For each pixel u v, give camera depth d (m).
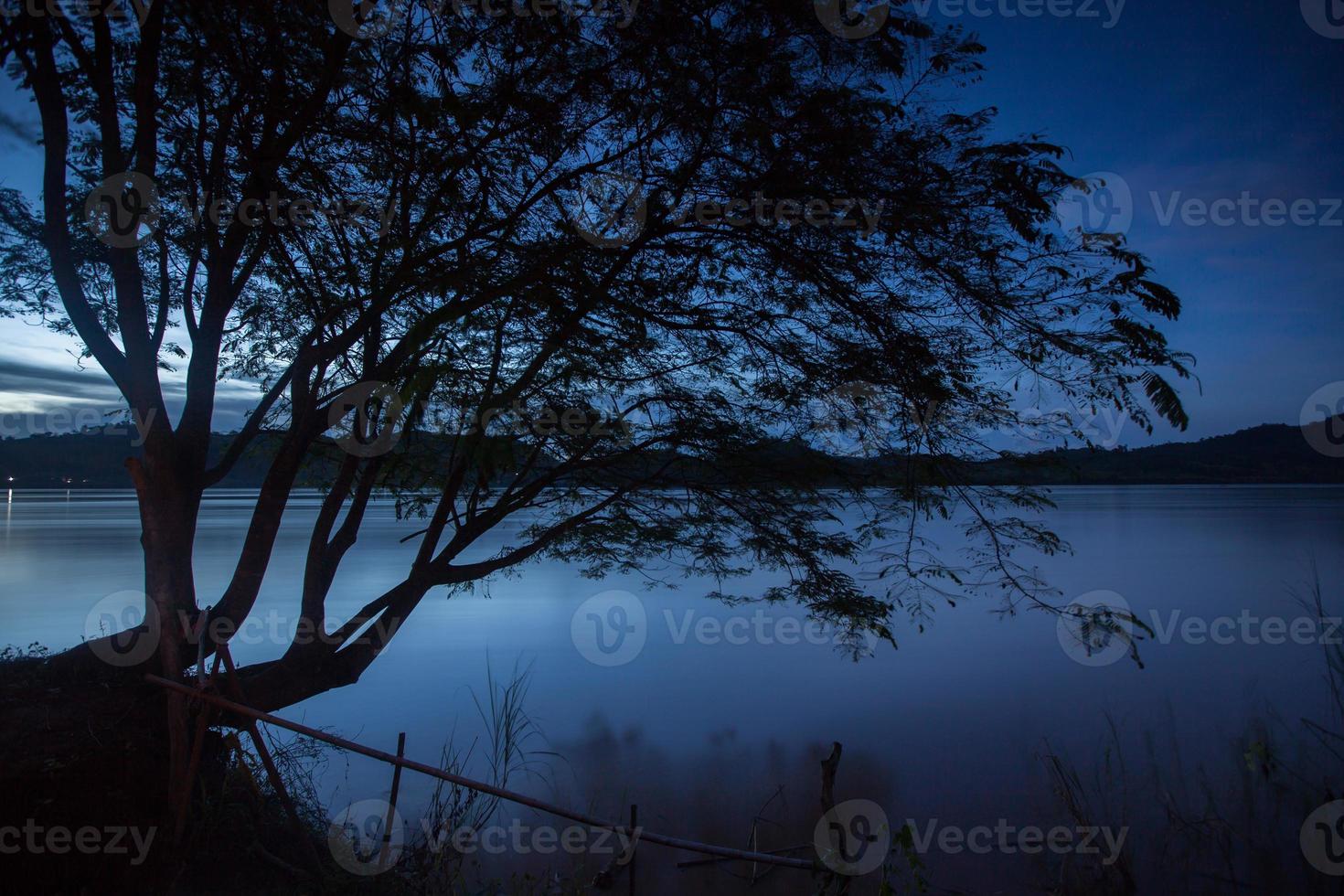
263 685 5.10
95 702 4.45
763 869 6.68
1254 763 8.22
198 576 22.30
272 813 4.67
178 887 3.70
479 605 20.61
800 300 4.97
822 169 4.51
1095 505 77.94
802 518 5.34
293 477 5.11
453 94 4.60
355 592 20.94
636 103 4.70
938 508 4.79
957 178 4.57
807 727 10.99
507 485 5.54
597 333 4.87
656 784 8.80
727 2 4.55
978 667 14.83
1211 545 35.81
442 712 11.37
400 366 4.63
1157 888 6.16
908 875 6.43
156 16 4.45
